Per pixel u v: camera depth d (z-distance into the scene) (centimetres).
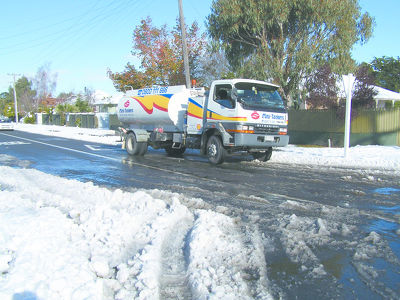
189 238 482
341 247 480
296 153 1508
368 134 1852
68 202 655
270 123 1194
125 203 648
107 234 475
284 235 514
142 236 491
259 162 1302
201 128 1285
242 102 1144
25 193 736
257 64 1975
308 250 466
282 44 1959
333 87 1934
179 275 399
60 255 406
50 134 3144
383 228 557
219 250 448
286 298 355
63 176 1005
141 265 398
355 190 820
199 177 991
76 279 355
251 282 382
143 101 1538
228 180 945
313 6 1816
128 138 1567
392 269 418
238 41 2148
